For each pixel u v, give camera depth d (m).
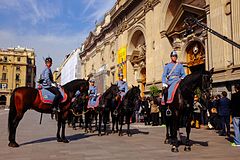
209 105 14.63
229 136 11.27
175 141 7.75
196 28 19.30
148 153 7.38
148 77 25.81
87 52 56.56
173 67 8.52
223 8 15.98
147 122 20.00
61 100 9.51
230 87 14.96
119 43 34.91
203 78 7.50
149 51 25.94
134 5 30.48
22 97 8.75
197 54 20.11
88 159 6.55
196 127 15.48
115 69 36.81
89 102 13.32
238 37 14.68
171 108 7.99
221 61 15.73
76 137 11.22
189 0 21.12
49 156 6.93
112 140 10.20
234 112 9.07
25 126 16.86
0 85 95.06
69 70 82.75
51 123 19.78
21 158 6.66
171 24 22.06
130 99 11.27
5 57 97.12
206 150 7.86
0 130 14.12
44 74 9.46
